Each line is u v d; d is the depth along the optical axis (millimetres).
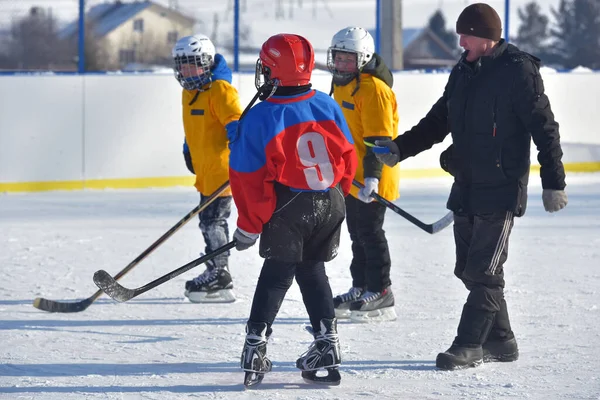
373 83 14367
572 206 28578
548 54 47656
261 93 11227
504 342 12289
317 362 11156
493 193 11867
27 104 30719
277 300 11219
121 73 31953
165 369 11969
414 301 16156
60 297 16344
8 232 23203
